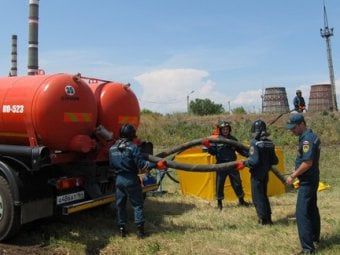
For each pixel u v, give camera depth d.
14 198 6.66
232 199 10.09
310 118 26.34
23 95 7.06
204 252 6.32
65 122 7.11
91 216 8.60
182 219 8.27
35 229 7.64
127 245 6.75
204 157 9.85
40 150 6.64
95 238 7.16
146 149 8.71
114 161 7.12
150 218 8.34
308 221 6.05
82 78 7.78
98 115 7.92
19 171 6.79
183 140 25.47
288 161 16.41
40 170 7.03
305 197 6.06
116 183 7.16
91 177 7.58
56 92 7.01
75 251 6.60
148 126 27.06
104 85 8.13
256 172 7.71
